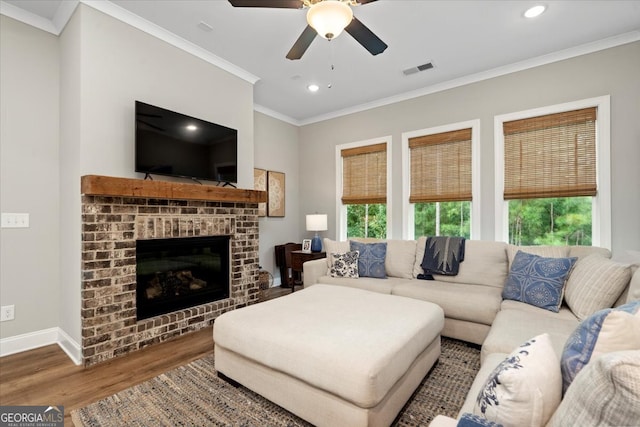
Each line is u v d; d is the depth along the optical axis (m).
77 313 2.40
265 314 2.06
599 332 0.86
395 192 4.36
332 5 1.74
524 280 2.50
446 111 3.94
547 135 3.30
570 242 3.23
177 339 2.81
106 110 2.53
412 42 3.03
